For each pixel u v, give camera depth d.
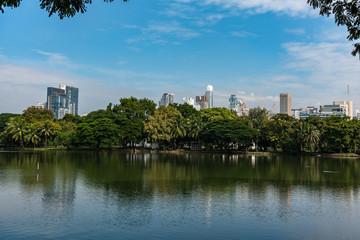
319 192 35.03
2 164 62.78
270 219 23.73
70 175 46.44
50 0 13.02
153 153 117.88
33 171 50.94
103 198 29.97
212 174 50.44
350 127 113.56
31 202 27.98
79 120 177.38
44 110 155.25
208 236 19.70
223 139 121.88
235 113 172.25
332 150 122.62
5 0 11.97
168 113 126.81
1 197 30.05
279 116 133.00
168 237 19.36
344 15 13.68
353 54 14.00
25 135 132.50
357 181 44.28
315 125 125.31
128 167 59.75
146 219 23.09
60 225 21.34
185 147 155.12
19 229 20.34
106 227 21.05
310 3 14.18
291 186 39.06
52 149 133.62
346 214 25.39
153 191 33.97
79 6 13.24
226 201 29.62
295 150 119.69
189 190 35.00
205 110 164.50
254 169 59.81
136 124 131.00
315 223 22.86
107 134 124.31
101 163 68.00
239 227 21.64
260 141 134.62
